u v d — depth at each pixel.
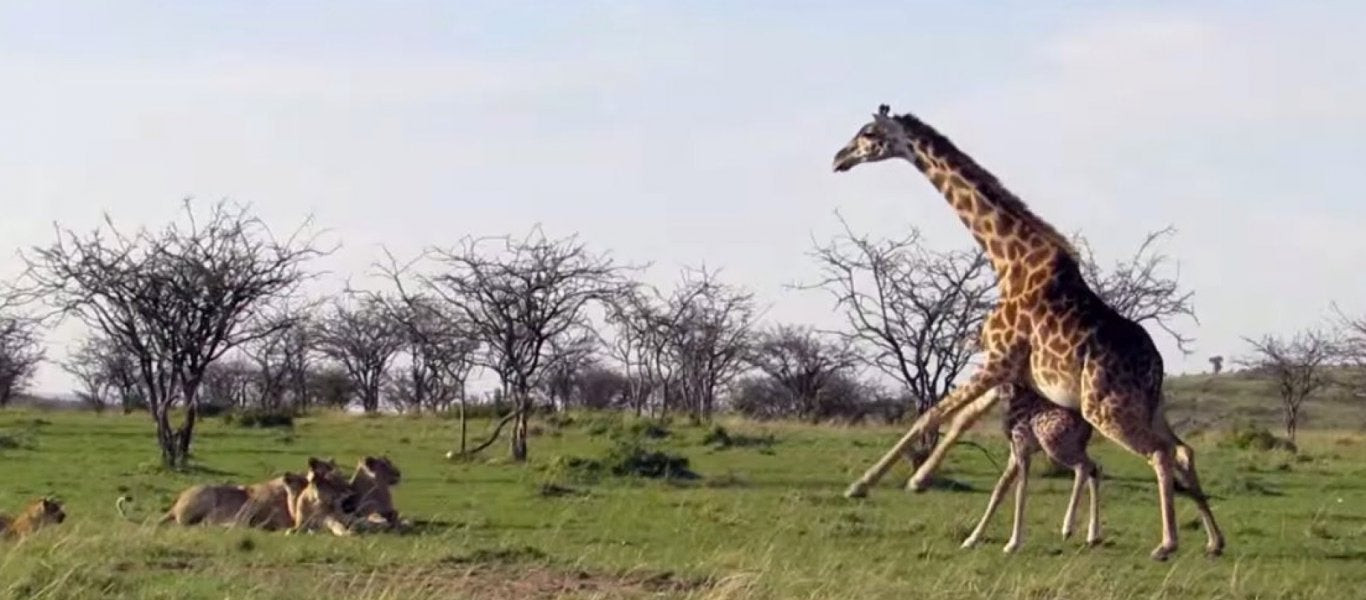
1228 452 30.89
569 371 48.75
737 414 50.16
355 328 56.88
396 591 11.62
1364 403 60.62
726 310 50.12
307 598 11.45
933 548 15.80
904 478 22.88
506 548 14.17
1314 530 17.70
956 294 29.34
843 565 14.03
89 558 12.81
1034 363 16.41
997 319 16.77
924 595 12.41
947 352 29.45
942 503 20.00
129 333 24.27
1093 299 16.39
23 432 29.64
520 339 27.58
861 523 17.64
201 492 16.27
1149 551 15.98
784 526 17.30
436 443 29.70
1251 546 16.52
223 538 14.45
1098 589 13.03
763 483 22.62
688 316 49.12
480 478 22.53
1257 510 19.83
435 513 18.23
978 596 12.48
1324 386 55.09
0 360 55.28
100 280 24.20
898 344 29.58
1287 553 16.03
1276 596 13.25
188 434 24.39
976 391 16.70
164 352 24.33
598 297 29.27
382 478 16.58
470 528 16.67
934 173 17.44
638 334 47.94
